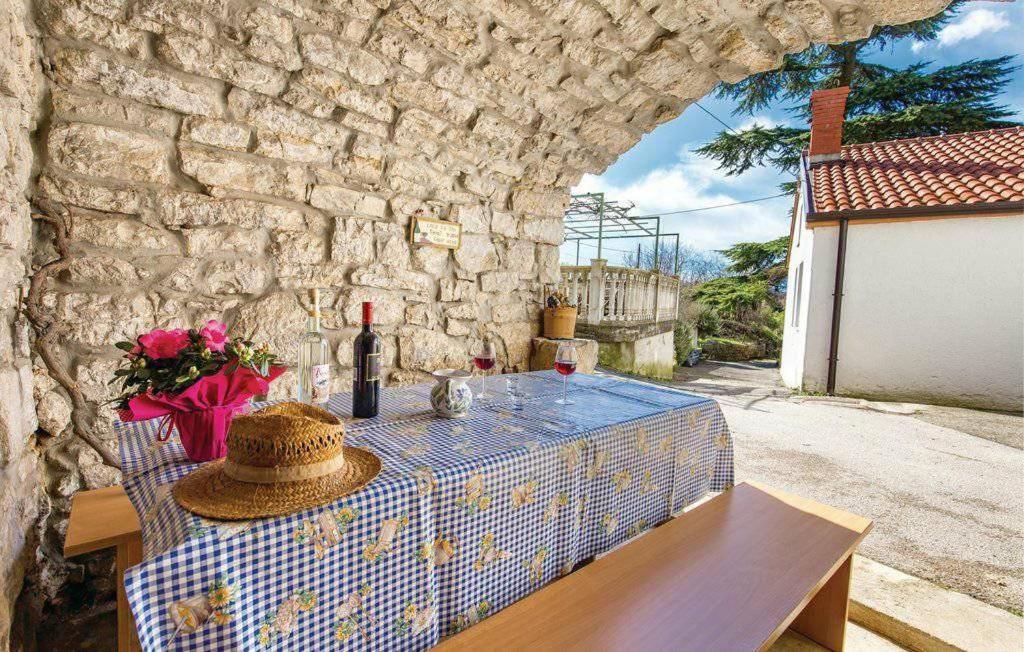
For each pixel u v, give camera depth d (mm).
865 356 6504
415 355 2912
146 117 1890
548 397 1921
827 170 8047
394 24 2223
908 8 2182
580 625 1109
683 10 2338
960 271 5984
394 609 1028
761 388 7316
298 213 2350
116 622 1792
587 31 2447
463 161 2959
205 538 779
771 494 1939
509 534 1249
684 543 1518
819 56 11133
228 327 2184
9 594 1396
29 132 1645
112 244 1865
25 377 1606
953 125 11211
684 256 21984
